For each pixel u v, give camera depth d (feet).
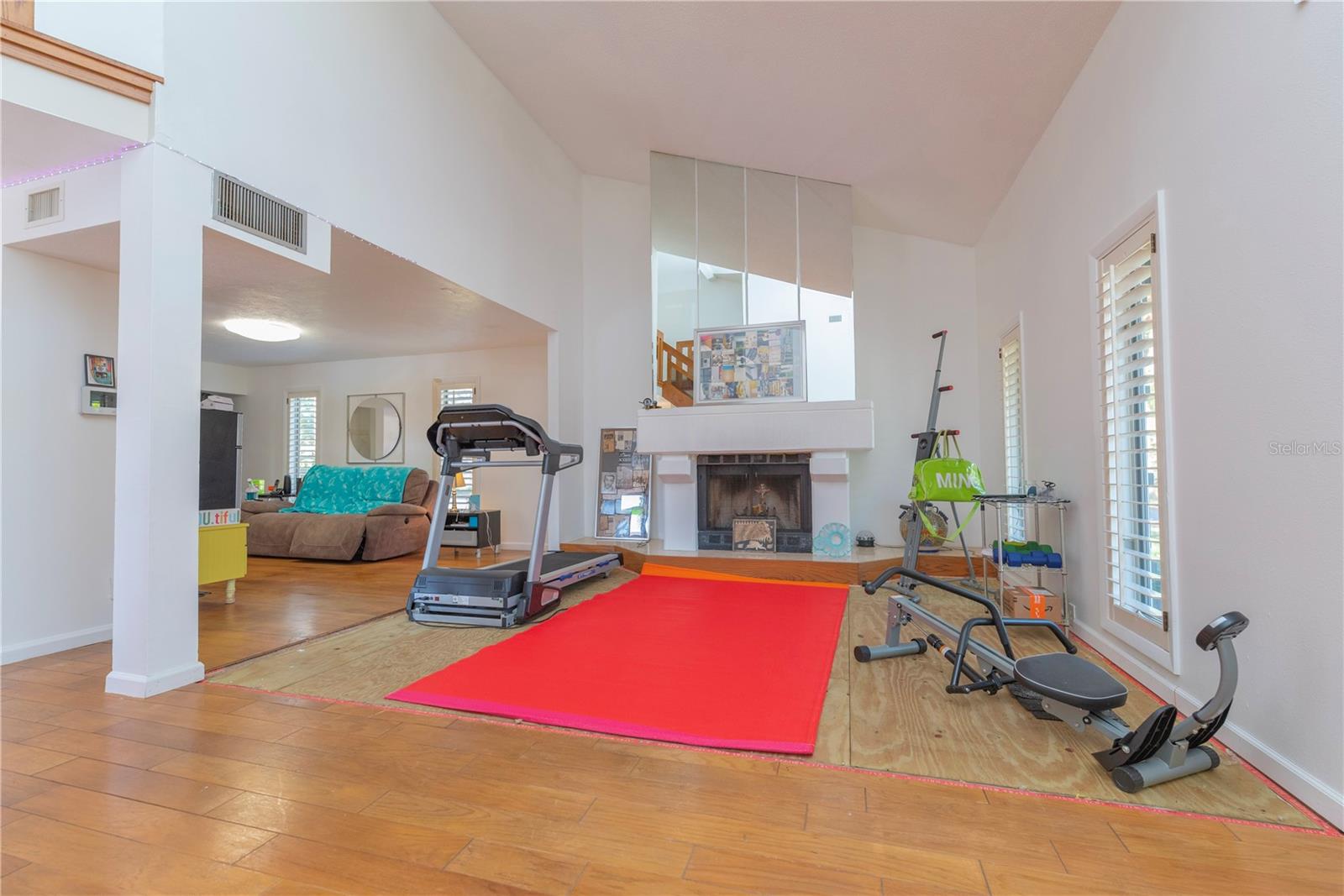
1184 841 4.82
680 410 18.01
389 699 7.97
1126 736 5.90
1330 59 4.85
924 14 10.57
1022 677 6.53
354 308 17.07
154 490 8.20
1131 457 8.75
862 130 14.88
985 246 17.40
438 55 14.57
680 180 19.33
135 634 8.17
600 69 15.44
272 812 5.27
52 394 10.35
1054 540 11.90
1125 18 8.61
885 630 11.41
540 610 12.33
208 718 7.33
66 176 9.32
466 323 19.03
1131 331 8.55
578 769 6.05
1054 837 4.87
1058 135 11.30
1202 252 6.75
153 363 8.23
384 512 19.90
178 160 8.73
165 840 4.88
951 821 5.11
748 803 5.41
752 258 18.71
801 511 18.06
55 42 7.64
